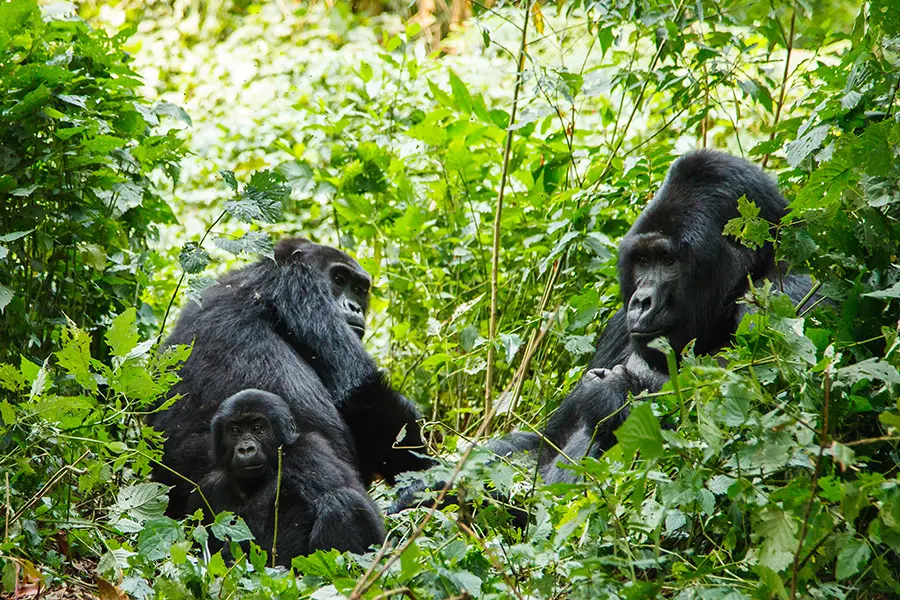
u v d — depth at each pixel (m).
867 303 7.71
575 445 9.93
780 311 7.30
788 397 7.33
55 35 11.27
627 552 6.48
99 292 11.42
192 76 24.55
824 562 6.40
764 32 13.45
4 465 8.84
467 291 14.39
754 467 6.49
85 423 8.74
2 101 10.65
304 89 20.89
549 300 13.37
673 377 6.31
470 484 7.19
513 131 13.90
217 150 19.97
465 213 15.34
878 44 8.80
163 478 10.25
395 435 11.55
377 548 7.80
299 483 9.46
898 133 7.74
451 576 6.59
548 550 7.09
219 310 11.38
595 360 11.34
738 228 8.27
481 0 22.56
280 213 10.31
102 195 11.71
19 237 10.13
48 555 8.55
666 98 18.11
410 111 16.27
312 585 7.21
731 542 6.88
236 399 9.79
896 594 6.81
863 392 7.33
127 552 7.85
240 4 28.00
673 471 7.46
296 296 11.78
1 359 10.35
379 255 15.40
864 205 8.01
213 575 7.39
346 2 27.28
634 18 13.09
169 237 18.25
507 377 13.68
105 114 11.59
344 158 15.52
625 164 13.79
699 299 9.89
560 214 13.38
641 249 10.06
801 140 9.20
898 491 5.80
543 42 20.61
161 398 10.72
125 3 27.84
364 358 11.82
